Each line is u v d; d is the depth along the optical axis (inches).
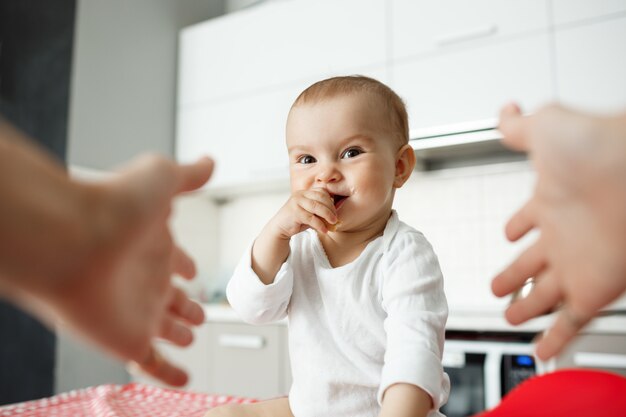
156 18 117.0
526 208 12.9
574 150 10.7
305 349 29.6
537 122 11.3
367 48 96.9
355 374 28.4
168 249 10.2
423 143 89.2
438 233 101.2
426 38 90.7
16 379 92.1
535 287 14.1
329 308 29.5
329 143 29.7
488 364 71.2
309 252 31.1
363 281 29.0
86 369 95.7
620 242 11.0
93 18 103.3
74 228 7.8
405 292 27.1
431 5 91.0
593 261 11.6
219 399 38.0
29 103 100.7
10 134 7.6
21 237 7.2
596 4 77.5
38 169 7.6
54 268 7.7
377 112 30.7
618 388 22.1
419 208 103.5
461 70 87.0
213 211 127.0
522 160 94.8
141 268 9.7
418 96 90.3
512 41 83.2
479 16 86.2
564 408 21.2
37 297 8.1
